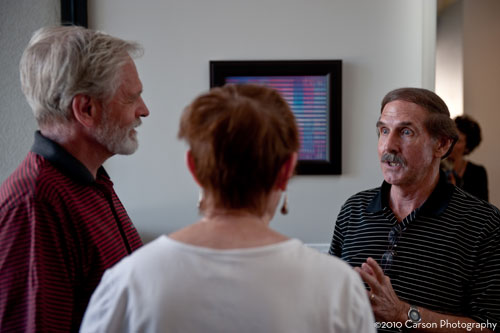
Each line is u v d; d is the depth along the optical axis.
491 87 2.76
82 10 2.35
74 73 1.01
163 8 2.46
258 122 0.65
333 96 2.44
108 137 1.08
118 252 1.08
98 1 2.44
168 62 2.47
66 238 0.95
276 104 0.70
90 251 1.00
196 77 2.48
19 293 0.87
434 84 2.45
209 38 2.47
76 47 1.03
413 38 2.46
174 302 0.60
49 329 0.87
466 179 2.59
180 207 2.51
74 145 1.06
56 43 1.03
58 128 1.05
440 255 1.18
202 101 0.67
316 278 0.64
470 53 2.72
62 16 2.29
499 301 1.10
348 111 2.49
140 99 1.17
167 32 2.46
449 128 1.21
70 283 0.95
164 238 0.67
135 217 2.51
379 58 2.47
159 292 0.61
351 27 2.47
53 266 0.90
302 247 0.67
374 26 2.46
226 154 0.64
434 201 1.23
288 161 0.69
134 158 2.50
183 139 0.70
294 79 2.47
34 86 1.03
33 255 0.88
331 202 2.52
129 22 2.45
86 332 0.64
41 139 1.04
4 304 0.86
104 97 1.05
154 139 2.49
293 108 2.47
